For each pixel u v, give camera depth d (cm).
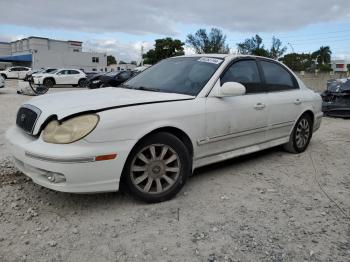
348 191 416
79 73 2973
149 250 281
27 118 352
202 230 313
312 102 574
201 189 407
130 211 345
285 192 406
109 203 360
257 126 466
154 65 507
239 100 438
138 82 465
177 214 342
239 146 452
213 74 423
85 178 315
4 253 271
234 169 483
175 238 300
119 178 331
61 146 310
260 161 525
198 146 396
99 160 317
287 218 341
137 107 344
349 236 311
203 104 395
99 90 428
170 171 369
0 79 2028
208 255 277
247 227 321
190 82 422
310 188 422
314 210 360
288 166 505
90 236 298
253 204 370
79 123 315
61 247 282
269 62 516
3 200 358
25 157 327
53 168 308
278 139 523
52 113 327
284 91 524
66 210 343
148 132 344
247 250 285
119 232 306
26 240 289
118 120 326
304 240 302
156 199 361
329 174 476
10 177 420
